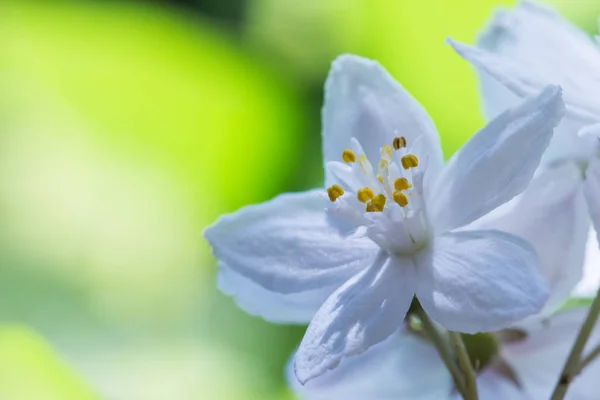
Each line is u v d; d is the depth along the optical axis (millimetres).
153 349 188
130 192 195
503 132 143
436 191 145
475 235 143
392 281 143
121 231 193
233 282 150
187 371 187
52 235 192
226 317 189
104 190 195
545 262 146
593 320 143
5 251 190
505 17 153
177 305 191
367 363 152
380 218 145
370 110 150
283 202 148
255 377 187
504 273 140
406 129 149
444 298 141
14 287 189
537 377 152
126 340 188
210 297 191
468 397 143
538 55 150
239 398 187
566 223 146
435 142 148
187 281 192
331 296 144
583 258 146
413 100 150
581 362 144
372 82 150
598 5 193
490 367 152
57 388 174
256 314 149
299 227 147
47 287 189
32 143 196
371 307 142
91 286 190
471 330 140
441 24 195
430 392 153
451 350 151
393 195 145
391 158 147
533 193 146
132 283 191
